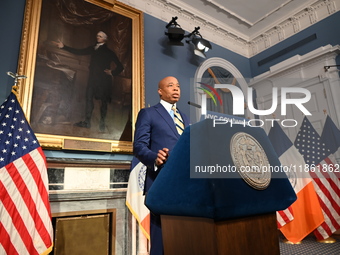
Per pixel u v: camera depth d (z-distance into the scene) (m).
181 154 0.65
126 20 3.98
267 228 0.61
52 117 2.95
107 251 2.75
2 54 2.86
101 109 3.35
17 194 2.14
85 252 2.62
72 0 3.53
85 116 3.20
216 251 0.49
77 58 3.34
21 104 2.77
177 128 1.54
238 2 4.97
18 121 2.40
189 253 0.58
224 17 5.34
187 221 0.59
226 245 0.51
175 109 1.65
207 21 5.23
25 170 2.25
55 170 2.62
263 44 5.82
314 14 5.04
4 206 2.06
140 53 3.94
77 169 2.74
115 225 2.85
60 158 2.63
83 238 2.64
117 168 3.01
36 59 3.01
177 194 0.59
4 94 2.76
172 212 0.62
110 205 2.88
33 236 2.11
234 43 5.82
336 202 3.29
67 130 3.02
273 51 5.59
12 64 2.90
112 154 3.27
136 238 2.90
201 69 4.79
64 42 3.29
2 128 2.30
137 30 4.04
